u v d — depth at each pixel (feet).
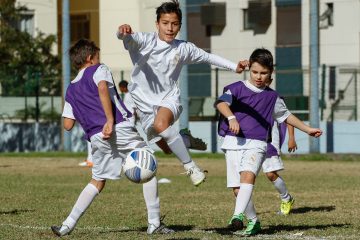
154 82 76.07
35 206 106.93
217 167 196.85
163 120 73.20
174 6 75.56
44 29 340.39
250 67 76.38
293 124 77.77
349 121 258.37
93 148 75.97
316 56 233.76
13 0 306.14
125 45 75.00
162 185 142.51
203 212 98.78
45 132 295.89
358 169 187.21
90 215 95.81
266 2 311.47
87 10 360.07
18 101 298.35
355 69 260.62
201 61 77.46
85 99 75.61
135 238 74.54
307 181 150.10
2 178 160.15
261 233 79.10
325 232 79.51
